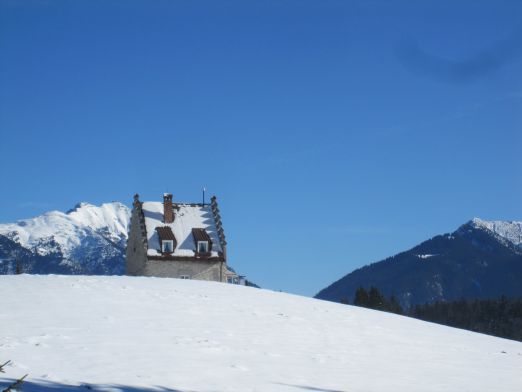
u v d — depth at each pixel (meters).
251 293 55.41
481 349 43.81
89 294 46.47
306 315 47.62
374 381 30.91
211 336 37.22
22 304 41.38
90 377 26.95
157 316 41.38
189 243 87.19
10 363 27.72
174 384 27.09
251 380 28.81
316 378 30.38
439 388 30.75
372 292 136.62
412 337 44.72
